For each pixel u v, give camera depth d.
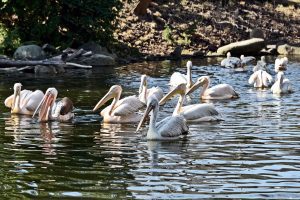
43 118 16.80
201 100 20.69
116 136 14.76
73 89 22.89
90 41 34.34
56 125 16.25
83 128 15.81
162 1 43.53
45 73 28.50
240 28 42.88
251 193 10.27
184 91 16.91
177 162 12.19
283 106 19.16
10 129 15.70
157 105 14.48
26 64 29.30
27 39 33.94
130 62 33.78
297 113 17.75
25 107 17.97
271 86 23.77
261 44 38.81
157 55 36.22
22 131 15.45
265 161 12.23
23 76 27.34
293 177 11.12
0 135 14.92
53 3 34.28
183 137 14.56
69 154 12.93
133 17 40.41
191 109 16.62
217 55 38.00
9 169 11.77
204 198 10.04
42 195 10.23
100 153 13.00
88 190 10.48
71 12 34.84
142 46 37.53
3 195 10.24
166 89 23.09
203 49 39.00
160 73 28.61
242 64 31.23
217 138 14.39
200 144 13.80
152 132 14.34
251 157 12.55
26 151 13.22
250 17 44.97
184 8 43.38
